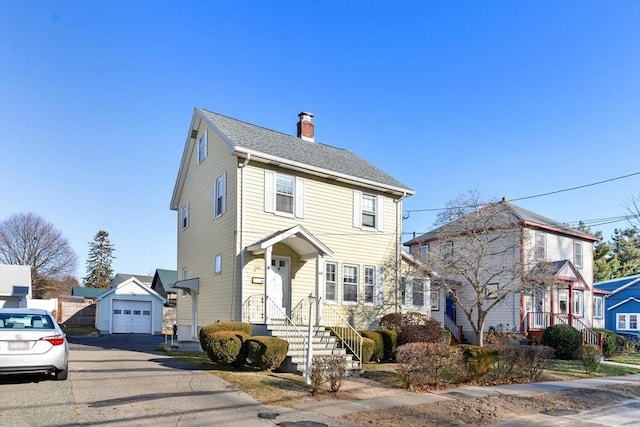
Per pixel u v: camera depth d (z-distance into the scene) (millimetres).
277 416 8906
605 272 44188
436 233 24422
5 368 9703
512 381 14430
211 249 19688
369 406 10164
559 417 10445
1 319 10602
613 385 15156
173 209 25453
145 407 8883
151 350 19141
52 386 10195
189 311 22016
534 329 25469
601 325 32750
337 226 20188
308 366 11875
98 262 68750
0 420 7680
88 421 7832
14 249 55906
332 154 22516
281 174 18891
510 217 25281
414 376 12391
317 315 17938
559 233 29453
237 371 13156
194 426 7957
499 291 21609
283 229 18531
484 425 9430
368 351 15977
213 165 20141
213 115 20781
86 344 22438
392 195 22375
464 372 13422
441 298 26109
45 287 56531
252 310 17281
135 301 34312
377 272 21156
